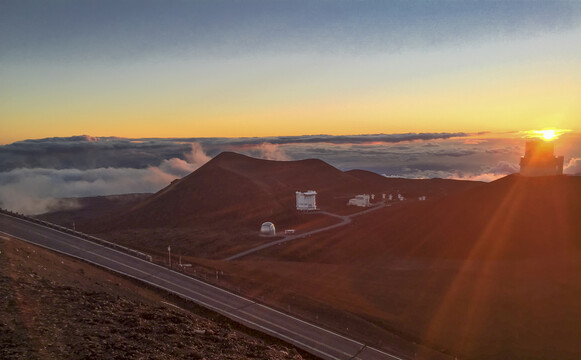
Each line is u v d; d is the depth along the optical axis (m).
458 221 104.00
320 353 42.16
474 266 80.56
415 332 52.50
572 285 62.38
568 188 103.12
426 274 76.19
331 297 63.25
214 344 20.78
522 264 77.19
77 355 15.70
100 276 49.12
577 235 85.25
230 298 54.25
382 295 65.50
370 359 42.62
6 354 14.86
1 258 31.86
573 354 45.75
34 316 19.39
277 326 47.25
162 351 17.89
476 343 49.53
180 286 56.28
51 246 67.75
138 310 24.36
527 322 53.47
